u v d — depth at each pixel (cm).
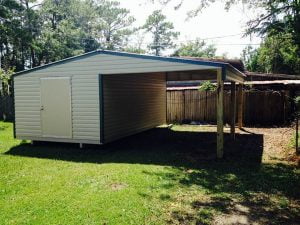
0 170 744
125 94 1212
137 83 1333
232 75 994
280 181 643
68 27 3500
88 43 4344
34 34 3056
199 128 1508
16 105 1098
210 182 639
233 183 632
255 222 458
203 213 486
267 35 1011
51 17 3456
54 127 1050
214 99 1636
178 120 1723
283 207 512
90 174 696
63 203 518
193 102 1684
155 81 1552
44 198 543
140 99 1370
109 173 702
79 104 1012
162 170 729
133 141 1162
